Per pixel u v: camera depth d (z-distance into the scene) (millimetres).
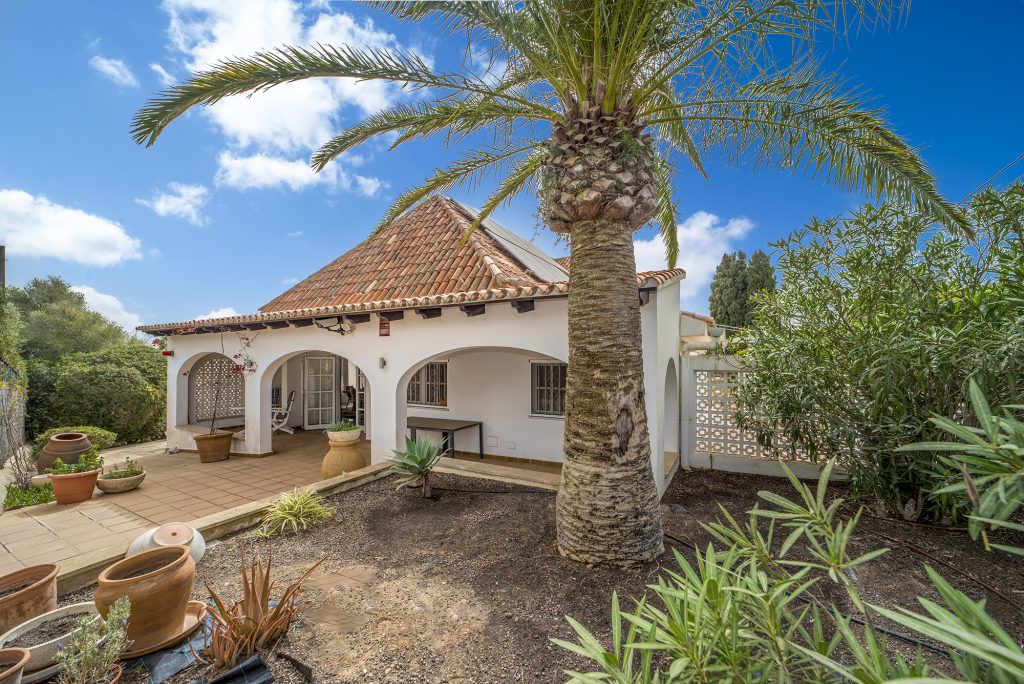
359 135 5648
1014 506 1354
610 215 4844
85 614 3230
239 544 5547
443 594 4309
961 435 1551
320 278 13562
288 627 3674
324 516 6359
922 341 5051
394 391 9273
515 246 12625
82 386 13594
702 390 9539
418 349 8992
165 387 16031
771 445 7449
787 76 4723
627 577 4570
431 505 6863
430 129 5688
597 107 4742
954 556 4941
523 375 10828
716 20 4285
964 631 1268
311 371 16312
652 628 2160
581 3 4496
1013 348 4461
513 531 5812
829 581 4418
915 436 5426
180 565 3516
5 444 10320
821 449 6992
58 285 30766
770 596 2051
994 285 5293
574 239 5078
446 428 10453
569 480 5016
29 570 3828
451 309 8586
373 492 7477
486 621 3844
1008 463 1438
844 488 7730
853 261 5996
